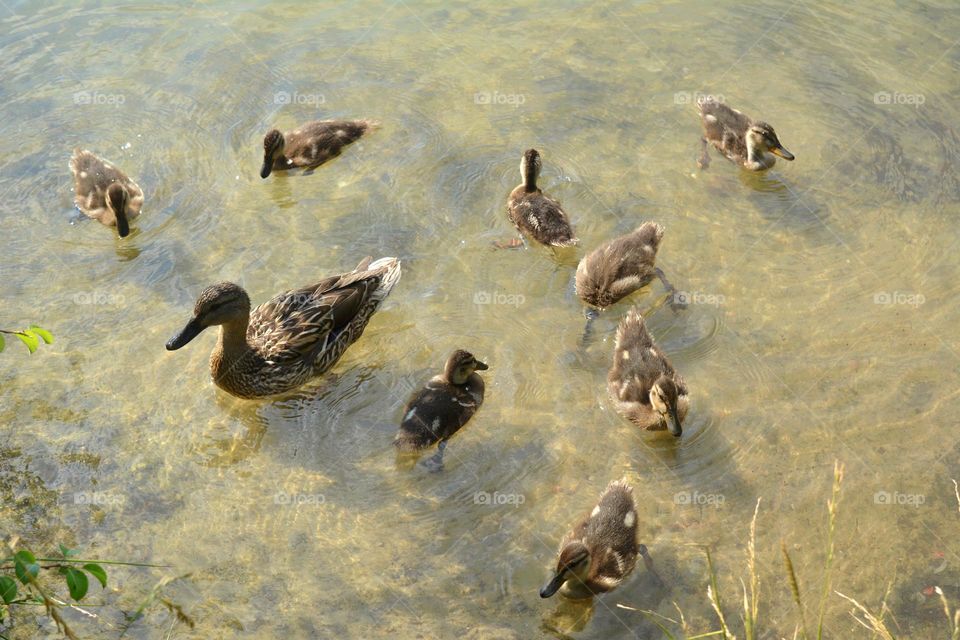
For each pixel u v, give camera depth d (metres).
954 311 2.53
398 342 2.52
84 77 3.00
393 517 2.26
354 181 2.79
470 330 2.53
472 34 3.14
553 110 2.94
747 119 2.82
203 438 2.36
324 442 2.36
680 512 2.27
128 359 2.46
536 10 3.21
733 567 2.21
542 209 2.66
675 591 2.18
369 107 2.95
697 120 2.92
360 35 3.13
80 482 2.28
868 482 2.30
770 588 2.18
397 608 2.16
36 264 2.62
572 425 2.38
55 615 1.86
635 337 2.44
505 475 2.32
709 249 2.65
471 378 2.43
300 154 2.80
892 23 3.15
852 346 2.48
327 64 3.05
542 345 2.50
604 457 2.34
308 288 2.49
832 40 3.10
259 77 3.01
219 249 2.65
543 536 2.24
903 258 2.62
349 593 2.17
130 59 3.05
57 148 2.85
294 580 2.18
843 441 2.35
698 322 2.53
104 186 2.70
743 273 2.61
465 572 2.20
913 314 2.53
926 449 2.34
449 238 2.68
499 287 2.60
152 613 2.14
